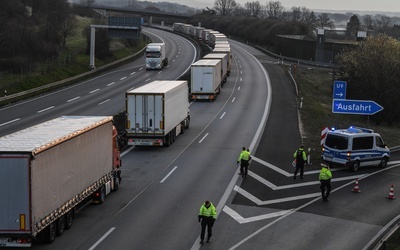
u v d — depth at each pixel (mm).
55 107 58188
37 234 22188
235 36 180750
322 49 121000
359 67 76312
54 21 103250
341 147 37812
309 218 27281
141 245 22609
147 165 36969
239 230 25031
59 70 82312
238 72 96375
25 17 102812
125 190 31078
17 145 20812
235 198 30125
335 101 40688
